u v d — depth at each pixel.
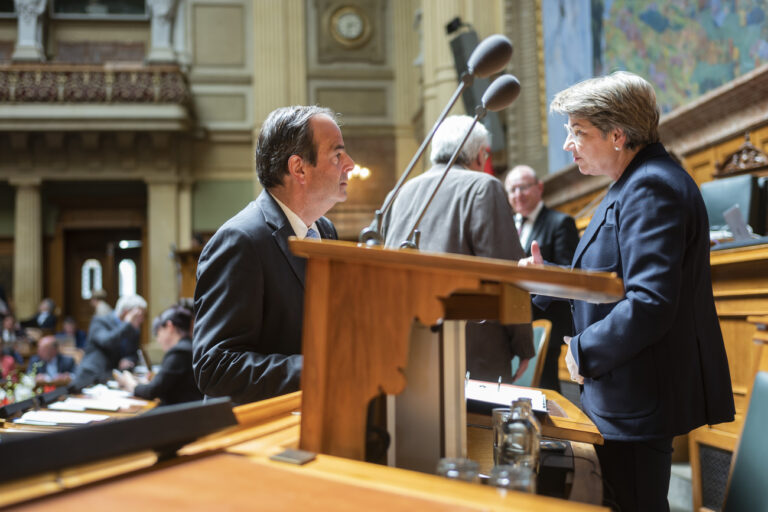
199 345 1.55
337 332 1.00
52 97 13.09
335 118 1.89
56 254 14.99
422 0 11.17
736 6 5.05
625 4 6.73
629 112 1.70
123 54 14.34
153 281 13.77
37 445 0.74
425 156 10.94
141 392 3.87
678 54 5.89
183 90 13.32
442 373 1.09
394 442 1.10
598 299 1.06
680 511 3.19
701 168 5.54
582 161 1.80
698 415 1.59
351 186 14.02
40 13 13.80
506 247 2.38
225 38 14.38
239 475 0.84
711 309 1.68
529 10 9.27
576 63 7.91
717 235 3.32
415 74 14.28
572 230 3.81
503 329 2.46
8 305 13.05
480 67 1.80
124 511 0.69
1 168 13.81
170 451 0.91
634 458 1.59
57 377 6.33
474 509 0.73
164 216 13.88
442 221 2.46
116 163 13.92
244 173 14.29
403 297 0.96
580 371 1.61
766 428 1.30
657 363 1.57
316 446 0.98
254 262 1.59
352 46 14.38
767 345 1.42
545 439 1.44
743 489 1.32
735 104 4.82
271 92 14.14
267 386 1.46
